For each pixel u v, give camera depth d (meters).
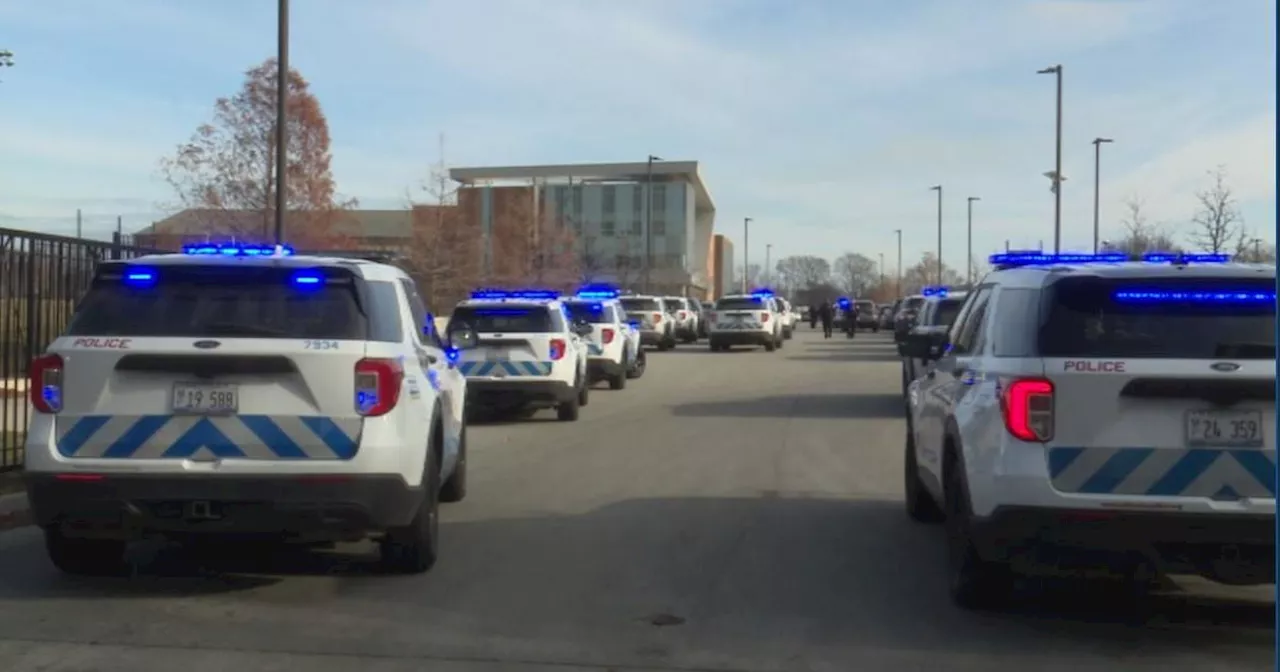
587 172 81.12
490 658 5.66
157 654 5.66
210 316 6.44
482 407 16.64
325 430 6.31
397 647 5.81
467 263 36.09
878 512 9.48
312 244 24.83
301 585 7.05
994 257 7.45
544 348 15.52
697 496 10.23
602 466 12.05
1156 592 6.96
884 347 39.47
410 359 6.94
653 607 6.61
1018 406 5.70
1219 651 5.83
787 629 6.19
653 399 19.73
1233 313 5.69
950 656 5.73
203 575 7.27
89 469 6.20
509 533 8.63
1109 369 5.55
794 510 9.56
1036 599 6.80
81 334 6.39
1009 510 5.67
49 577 7.19
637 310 35.84
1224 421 5.49
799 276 129.38
